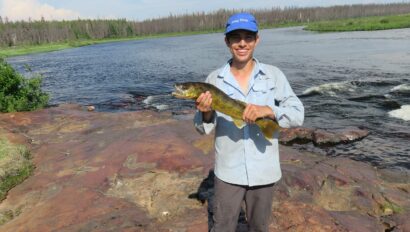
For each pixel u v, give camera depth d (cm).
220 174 338
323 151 998
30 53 5841
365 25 6656
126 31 12838
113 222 521
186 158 709
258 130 327
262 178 330
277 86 329
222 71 335
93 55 4844
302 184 613
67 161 753
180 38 9356
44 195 630
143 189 622
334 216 526
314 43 4247
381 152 969
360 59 2580
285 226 501
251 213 357
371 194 615
